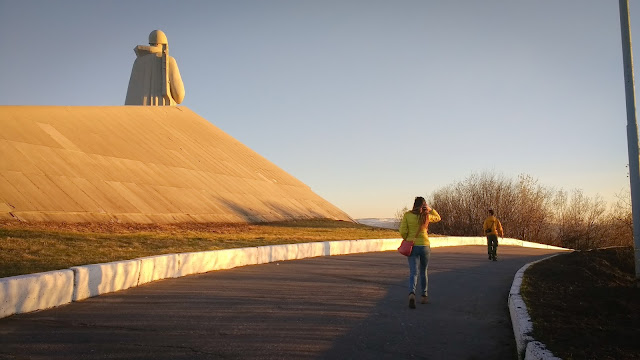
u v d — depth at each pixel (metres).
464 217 52.66
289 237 22.36
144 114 49.44
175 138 47.22
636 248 10.34
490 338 6.50
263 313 7.68
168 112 54.56
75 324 6.66
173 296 8.91
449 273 13.69
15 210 22.23
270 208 43.09
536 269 13.06
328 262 15.96
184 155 44.06
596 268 13.91
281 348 5.79
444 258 18.72
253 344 5.93
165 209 31.61
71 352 5.42
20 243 12.37
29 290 7.24
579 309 7.17
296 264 15.10
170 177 37.53
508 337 6.57
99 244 14.07
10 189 23.73
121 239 15.80
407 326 7.07
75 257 11.02
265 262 15.29
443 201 54.53
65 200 25.78
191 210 33.66
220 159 49.03
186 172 40.38
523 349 5.44
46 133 32.34
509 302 8.39
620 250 17.45
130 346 5.70
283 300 8.80
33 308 7.31
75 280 8.19
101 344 5.75
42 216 22.94
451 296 9.76
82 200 26.81
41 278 7.46
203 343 5.91
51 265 9.66
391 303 8.83
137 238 16.53
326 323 7.12
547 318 6.52
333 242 19.27
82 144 34.12
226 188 42.00
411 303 8.38
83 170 30.31
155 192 33.44
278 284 10.70
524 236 50.69
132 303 8.16
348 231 32.44
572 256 17.47
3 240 12.57
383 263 15.94
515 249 28.16
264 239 20.16
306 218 45.06
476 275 13.39
